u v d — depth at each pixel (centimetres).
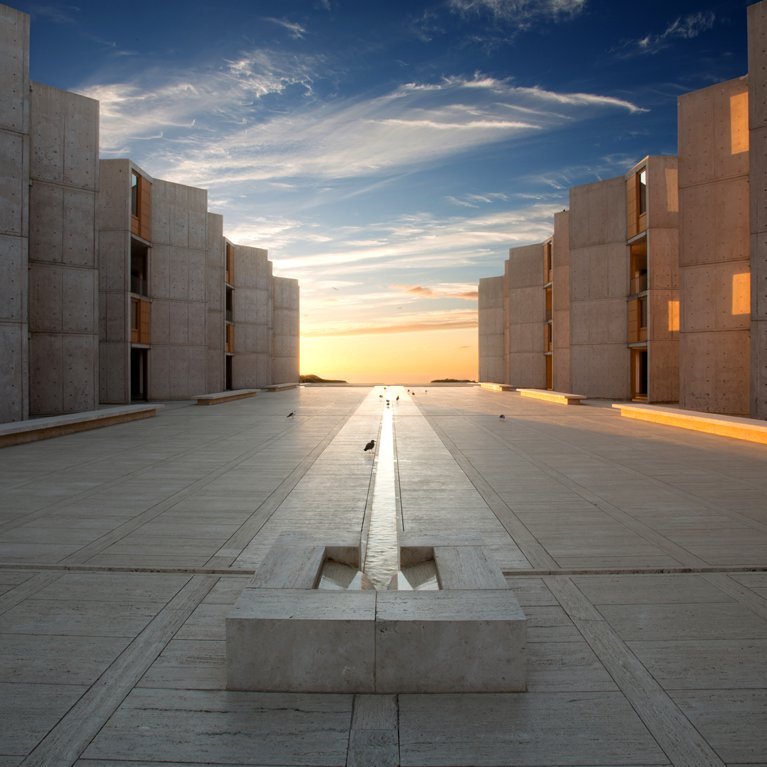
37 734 240
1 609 361
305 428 1365
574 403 2144
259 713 253
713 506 618
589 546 483
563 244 3148
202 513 594
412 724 245
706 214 1783
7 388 1437
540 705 259
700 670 290
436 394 2886
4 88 1438
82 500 650
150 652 307
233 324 3750
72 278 1834
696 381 1802
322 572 344
